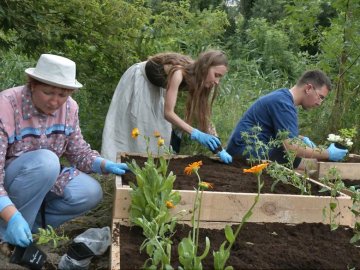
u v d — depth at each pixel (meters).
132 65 5.58
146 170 2.99
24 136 3.29
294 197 3.24
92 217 4.19
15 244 2.97
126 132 5.06
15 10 5.15
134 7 6.05
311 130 6.64
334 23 6.41
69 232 3.79
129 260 2.63
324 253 2.86
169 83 4.58
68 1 5.52
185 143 6.33
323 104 6.80
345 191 3.91
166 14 6.88
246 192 3.57
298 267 2.66
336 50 6.32
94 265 3.21
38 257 2.93
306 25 6.70
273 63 10.92
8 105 3.20
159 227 2.84
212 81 4.53
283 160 4.65
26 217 3.37
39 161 3.24
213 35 8.70
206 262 2.66
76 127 3.62
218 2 14.66
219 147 4.56
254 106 4.77
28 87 3.28
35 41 5.39
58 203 3.55
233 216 3.20
